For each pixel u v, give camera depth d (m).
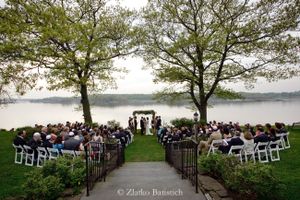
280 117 56.44
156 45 27.14
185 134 19.02
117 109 104.50
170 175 10.23
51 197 7.51
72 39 22.31
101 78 27.78
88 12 27.36
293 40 22.09
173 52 25.88
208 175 9.24
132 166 13.66
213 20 25.66
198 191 7.79
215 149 13.81
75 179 8.36
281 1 21.22
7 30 19.72
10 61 21.30
